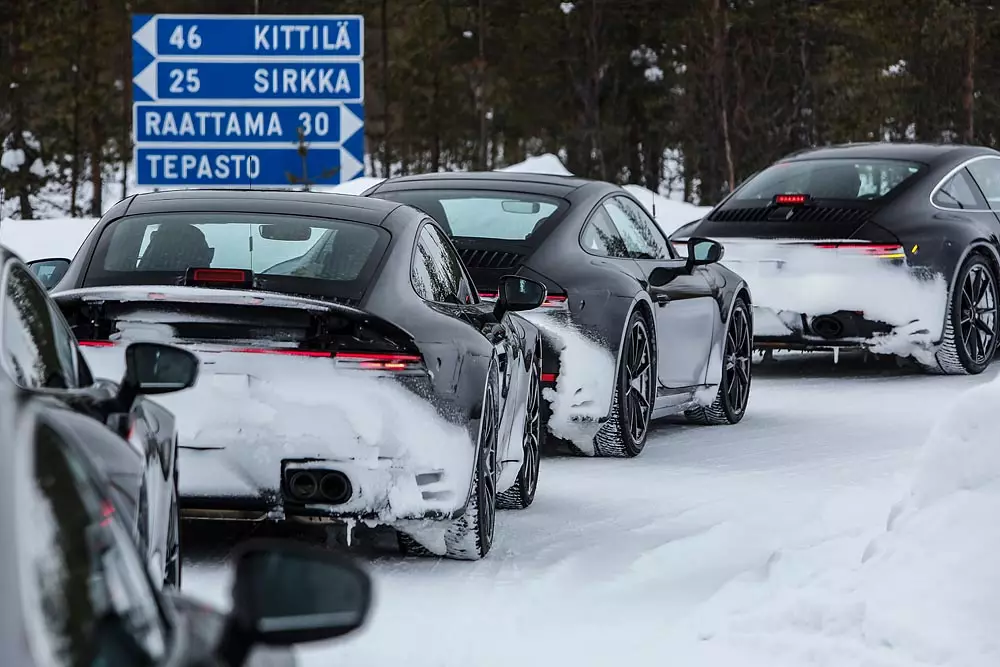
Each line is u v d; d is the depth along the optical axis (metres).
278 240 21.14
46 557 6.63
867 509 24.48
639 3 162.00
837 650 16.05
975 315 44.06
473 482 19.91
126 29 167.25
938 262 42.19
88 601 6.71
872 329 41.78
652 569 20.75
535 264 28.58
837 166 44.34
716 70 148.38
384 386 18.92
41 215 156.88
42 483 7.02
